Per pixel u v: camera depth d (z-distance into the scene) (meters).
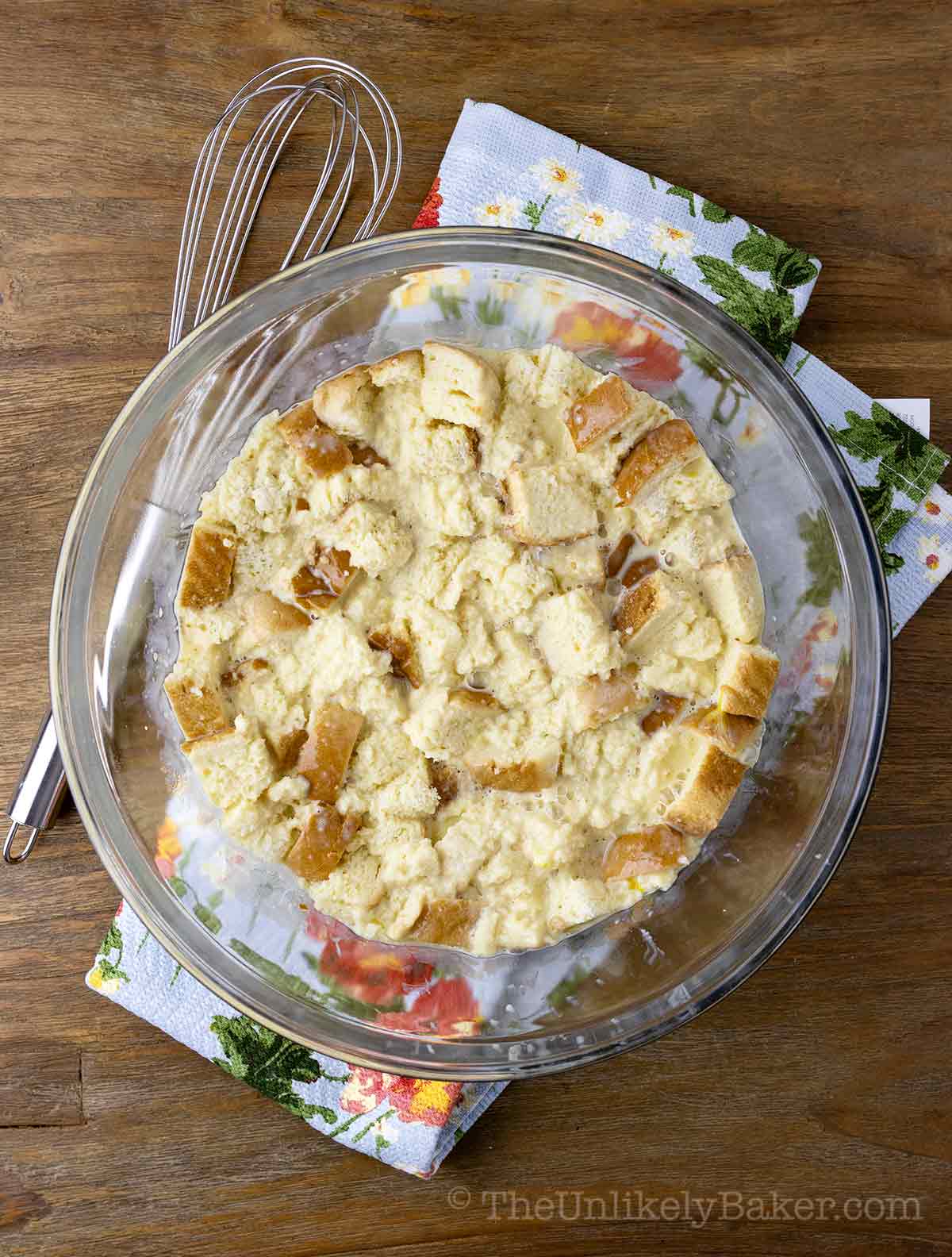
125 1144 0.44
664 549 0.38
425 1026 0.41
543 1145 0.44
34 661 0.43
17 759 0.43
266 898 0.40
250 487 0.37
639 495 0.37
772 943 0.38
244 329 0.39
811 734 0.40
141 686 0.40
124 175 0.43
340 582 0.37
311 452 0.37
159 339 0.43
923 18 0.43
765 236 0.42
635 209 0.42
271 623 0.37
